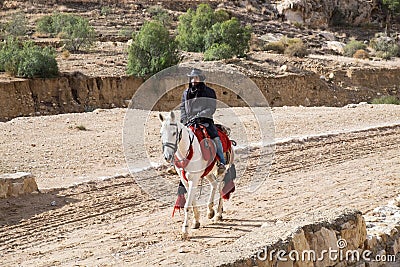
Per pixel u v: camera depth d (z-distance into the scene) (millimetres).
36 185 14047
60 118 26328
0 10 71000
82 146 20688
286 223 10086
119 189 14711
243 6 81562
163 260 9984
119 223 12289
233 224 12250
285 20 80188
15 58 45250
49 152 19703
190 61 50438
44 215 12484
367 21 87438
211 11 61125
